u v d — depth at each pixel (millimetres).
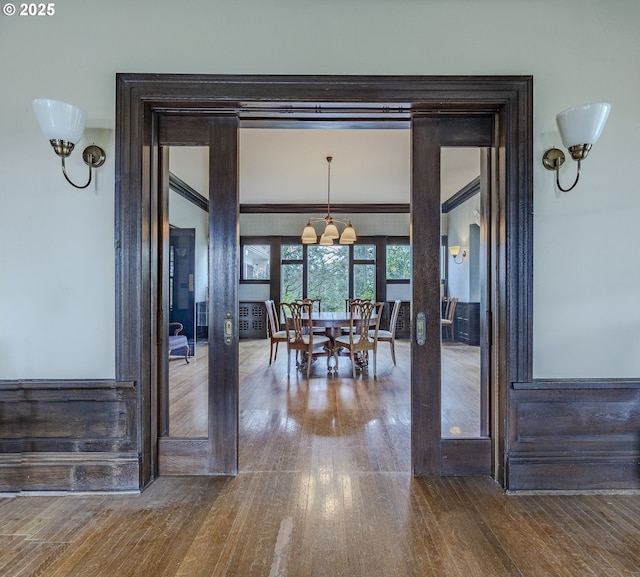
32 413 2094
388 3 2141
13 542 1644
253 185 6578
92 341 2127
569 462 2078
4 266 2109
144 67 2129
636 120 2129
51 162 2117
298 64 2143
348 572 1468
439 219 2270
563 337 2143
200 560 1531
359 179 6133
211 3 2139
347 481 2162
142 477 2090
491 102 2123
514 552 1578
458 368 2289
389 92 2121
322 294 8320
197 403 2287
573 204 2137
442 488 2094
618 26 2127
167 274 2350
